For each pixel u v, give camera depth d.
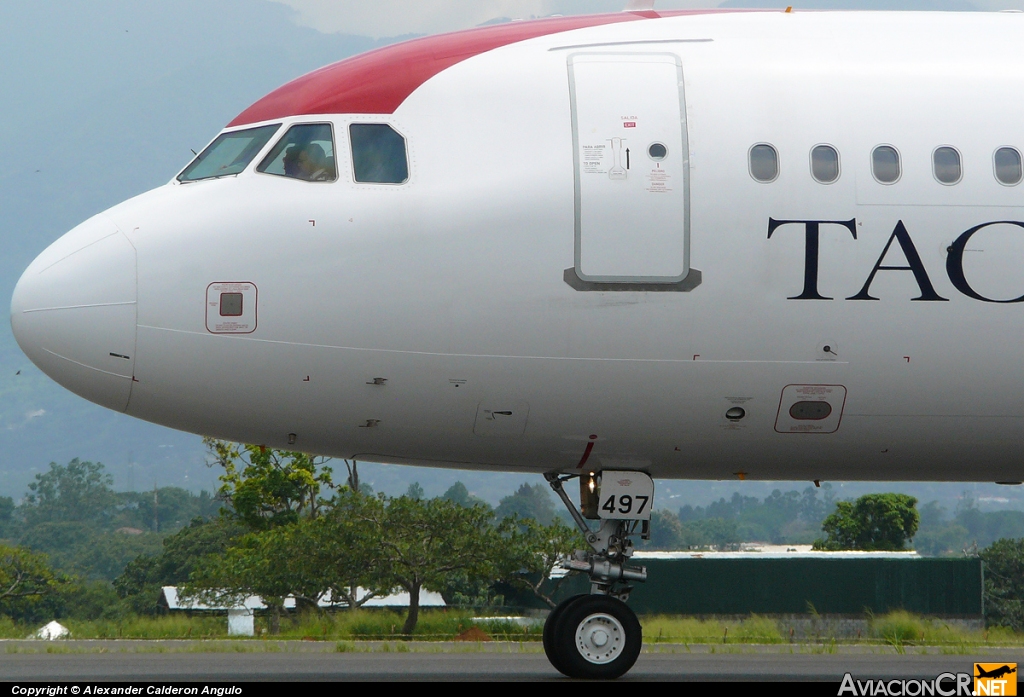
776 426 40.91
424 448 41.59
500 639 70.06
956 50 42.16
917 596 115.19
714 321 38.88
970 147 40.12
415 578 86.94
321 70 42.25
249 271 38.34
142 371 38.66
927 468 44.09
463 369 38.84
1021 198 39.84
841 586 115.56
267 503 104.31
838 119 40.06
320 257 38.38
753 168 39.25
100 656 50.84
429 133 39.56
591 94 39.91
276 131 40.25
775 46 41.72
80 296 38.47
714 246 38.75
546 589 101.38
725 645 67.56
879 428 41.25
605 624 40.81
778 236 38.91
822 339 39.25
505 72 40.50
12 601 133.12
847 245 39.09
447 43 41.88
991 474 44.94
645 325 38.75
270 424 40.16
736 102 40.06
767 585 116.12
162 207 39.72
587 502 45.16
